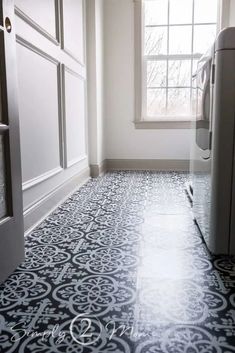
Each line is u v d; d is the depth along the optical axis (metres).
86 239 1.54
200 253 1.37
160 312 0.95
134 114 3.61
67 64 2.36
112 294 1.05
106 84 3.60
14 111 1.18
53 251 1.40
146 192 2.52
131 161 3.70
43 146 1.90
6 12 1.10
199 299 1.02
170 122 3.57
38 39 1.77
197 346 0.80
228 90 1.19
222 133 1.22
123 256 1.34
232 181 1.24
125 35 3.49
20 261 1.26
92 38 3.03
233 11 3.31
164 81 3.61
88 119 3.15
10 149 1.16
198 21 3.46
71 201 2.26
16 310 0.96
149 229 1.68
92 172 3.23
